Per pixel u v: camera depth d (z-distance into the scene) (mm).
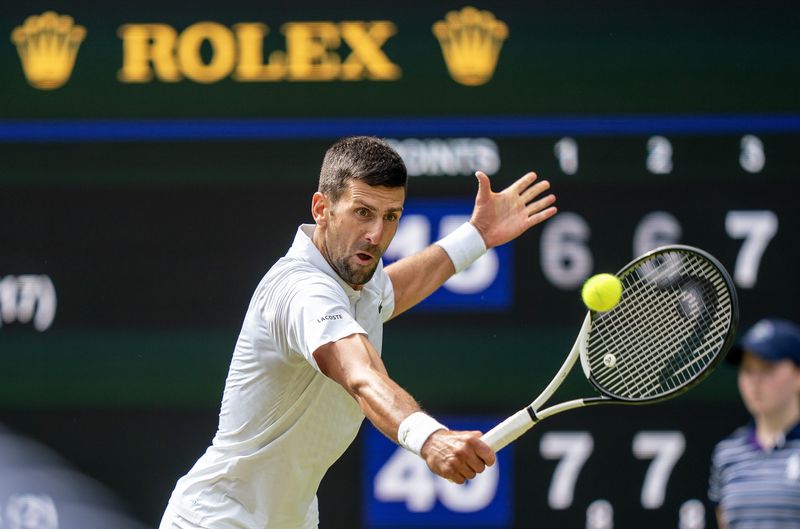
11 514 23281
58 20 23828
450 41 23797
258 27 23812
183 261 23641
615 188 23703
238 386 14289
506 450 23500
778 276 23562
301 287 13109
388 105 23734
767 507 17938
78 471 23375
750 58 23734
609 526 23359
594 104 23734
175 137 23719
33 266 23641
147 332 23578
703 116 23719
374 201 13352
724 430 23391
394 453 23484
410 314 23625
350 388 12266
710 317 15094
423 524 23391
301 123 23734
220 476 14602
